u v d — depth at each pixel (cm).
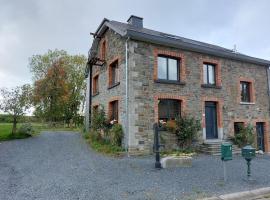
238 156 1216
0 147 1159
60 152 1098
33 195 550
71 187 609
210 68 1448
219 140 1372
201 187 623
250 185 653
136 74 1155
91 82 1748
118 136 1150
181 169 833
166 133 1202
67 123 2727
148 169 819
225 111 1438
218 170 835
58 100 2873
